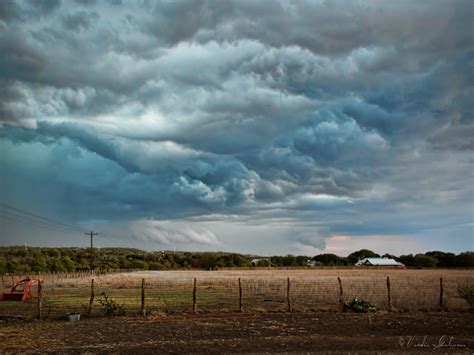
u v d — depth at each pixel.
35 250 167.12
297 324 24.28
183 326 23.80
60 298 40.53
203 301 36.34
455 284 50.84
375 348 18.14
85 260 137.50
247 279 64.94
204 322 25.14
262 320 25.77
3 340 20.23
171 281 61.28
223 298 38.78
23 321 26.38
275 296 39.59
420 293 38.91
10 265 85.06
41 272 93.06
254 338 20.38
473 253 152.50
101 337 20.84
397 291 41.00
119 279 67.19
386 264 151.25
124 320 26.17
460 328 23.00
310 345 18.78
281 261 157.50
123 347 18.59
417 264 151.25
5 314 29.42
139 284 56.53
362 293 39.16
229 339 20.19
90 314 28.45
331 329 22.73
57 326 24.16
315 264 163.38
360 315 27.67
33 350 18.12
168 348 18.36
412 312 28.86
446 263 153.75
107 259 152.50
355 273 93.31
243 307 31.69
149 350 18.03
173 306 32.69
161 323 24.88
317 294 39.44
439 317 26.73
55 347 18.69
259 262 148.75
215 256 140.38
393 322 24.86
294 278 67.88
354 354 16.94
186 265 140.88
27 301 38.88
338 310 29.64
